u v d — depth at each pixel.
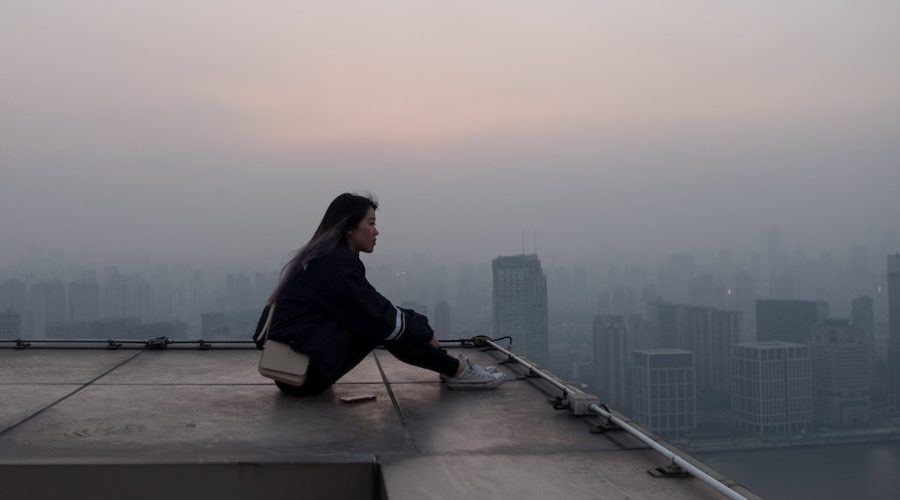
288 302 3.51
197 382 4.09
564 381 3.65
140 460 2.45
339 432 2.94
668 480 2.34
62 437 2.82
